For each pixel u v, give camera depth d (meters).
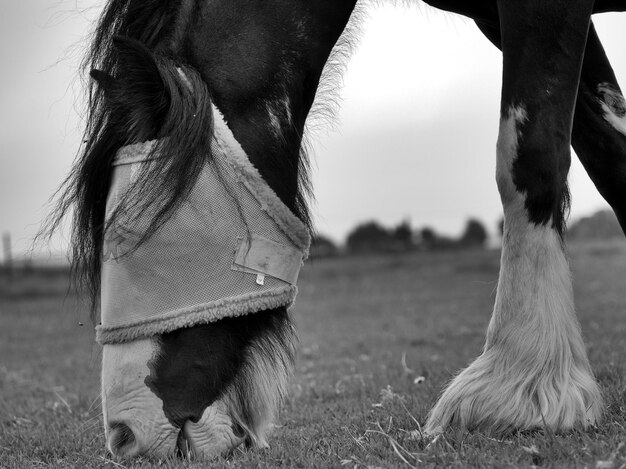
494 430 3.39
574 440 3.23
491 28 4.10
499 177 3.49
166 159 3.12
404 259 28.55
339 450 3.54
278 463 3.35
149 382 3.15
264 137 3.31
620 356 6.89
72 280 3.36
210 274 3.19
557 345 3.42
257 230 3.22
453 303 16.33
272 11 3.40
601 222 28.81
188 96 3.20
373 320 14.36
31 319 18.30
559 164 3.41
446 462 3.14
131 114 3.17
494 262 25.50
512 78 3.42
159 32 3.44
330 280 24.67
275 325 3.36
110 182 3.24
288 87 3.41
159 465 3.14
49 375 9.88
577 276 19.67
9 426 5.73
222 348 3.22
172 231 3.15
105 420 3.22
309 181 3.65
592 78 3.89
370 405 5.25
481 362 3.53
